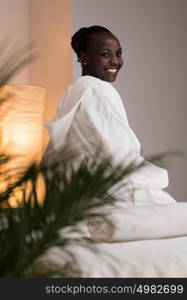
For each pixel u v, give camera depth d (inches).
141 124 171.5
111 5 165.6
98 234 64.0
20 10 168.4
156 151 173.9
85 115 95.2
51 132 96.1
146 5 172.1
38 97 132.3
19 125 127.2
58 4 161.2
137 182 86.5
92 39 105.0
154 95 173.6
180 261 63.2
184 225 67.7
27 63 25.8
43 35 164.7
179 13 177.6
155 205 68.8
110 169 27.3
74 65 156.7
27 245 25.9
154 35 173.5
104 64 104.9
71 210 25.4
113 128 95.0
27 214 25.6
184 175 178.1
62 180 26.1
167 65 175.8
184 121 178.2
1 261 24.9
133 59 169.9
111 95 97.7
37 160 27.0
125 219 63.9
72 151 26.7
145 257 61.9
